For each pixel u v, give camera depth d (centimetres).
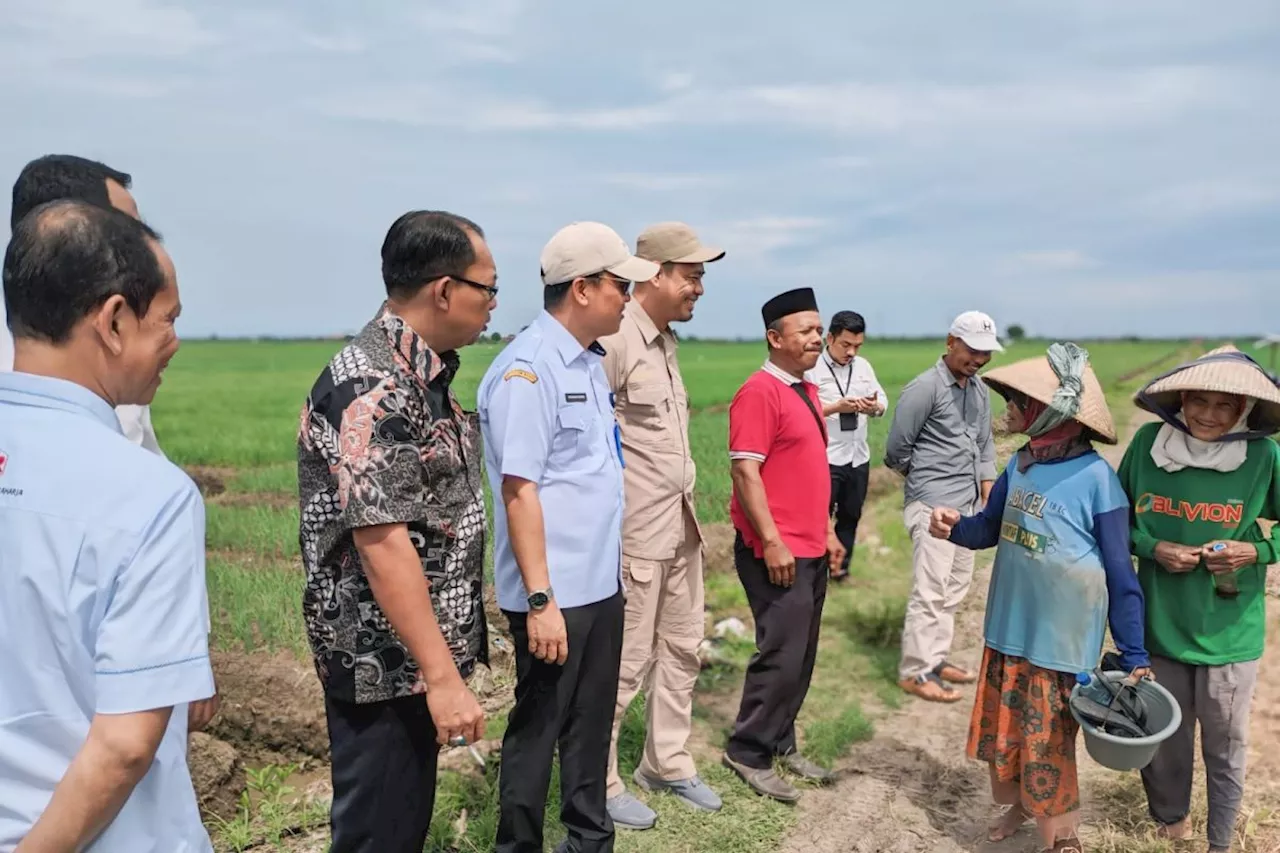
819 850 400
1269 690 537
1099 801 439
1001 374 370
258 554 761
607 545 332
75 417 163
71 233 162
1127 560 352
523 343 323
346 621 254
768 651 436
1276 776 448
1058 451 368
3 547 158
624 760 466
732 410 433
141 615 157
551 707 324
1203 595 364
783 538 430
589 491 327
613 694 343
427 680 246
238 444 1553
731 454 429
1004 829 406
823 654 636
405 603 240
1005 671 383
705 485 1038
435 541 262
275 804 402
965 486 560
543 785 328
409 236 258
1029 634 371
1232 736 370
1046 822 374
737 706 546
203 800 402
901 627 673
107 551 157
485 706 488
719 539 837
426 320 263
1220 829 379
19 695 161
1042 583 365
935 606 564
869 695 574
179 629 161
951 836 415
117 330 167
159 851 173
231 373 4919
